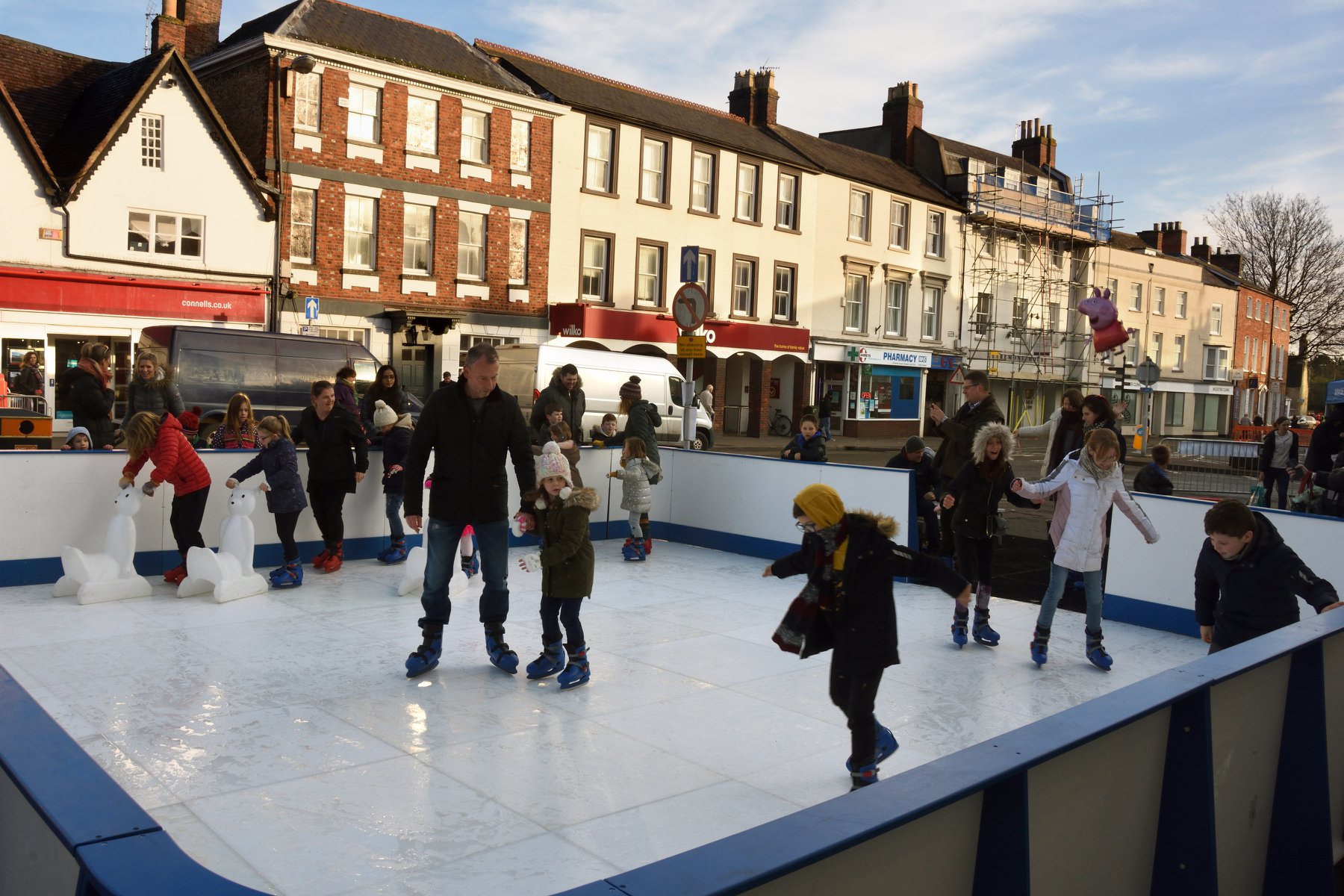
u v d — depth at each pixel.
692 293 11.38
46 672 5.47
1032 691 5.95
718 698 5.57
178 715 4.86
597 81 29.33
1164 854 2.81
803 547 4.29
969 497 6.90
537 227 26.14
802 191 32.66
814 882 1.74
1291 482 19.98
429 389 24.53
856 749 4.18
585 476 11.20
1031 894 2.26
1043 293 42.38
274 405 15.91
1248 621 4.71
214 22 24.64
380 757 4.42
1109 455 6.34
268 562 9.02
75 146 20.16
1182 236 54.47
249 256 21.30
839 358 33.94
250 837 3.56
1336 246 55.41
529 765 4.43
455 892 3.22
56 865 1.62
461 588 8.05
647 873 1.53
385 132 23.22
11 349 18.44
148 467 8.23
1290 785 3.45
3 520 7.62
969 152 41.69
